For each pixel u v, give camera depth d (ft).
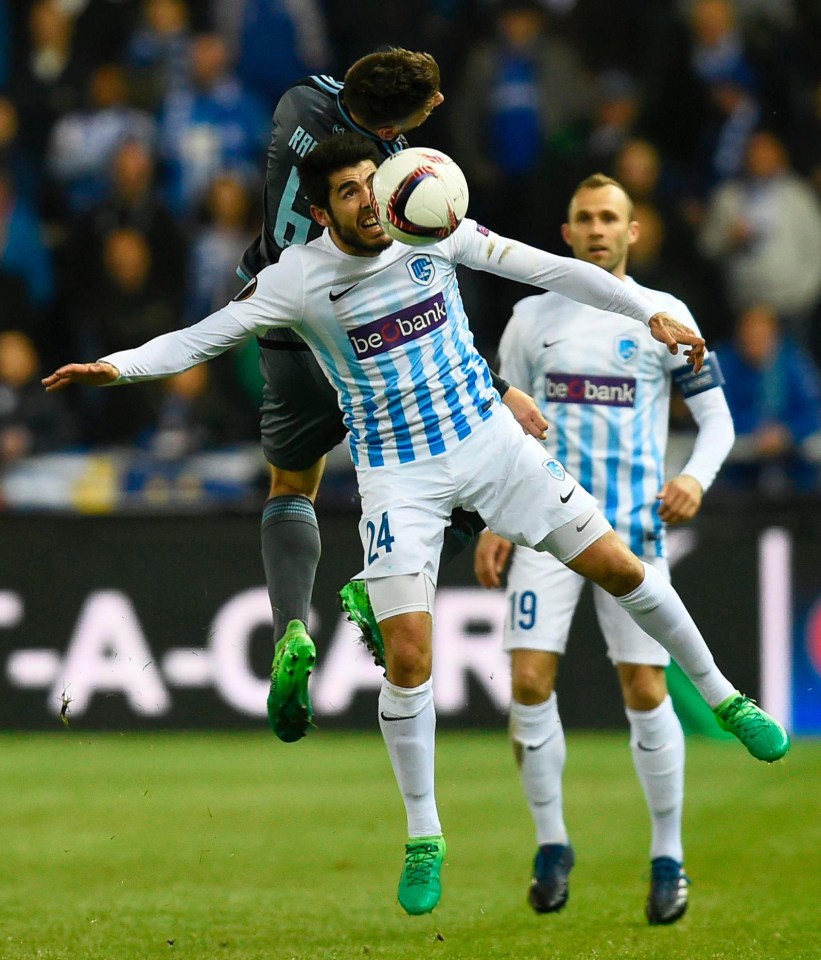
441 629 98.32
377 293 48.73
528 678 60.49
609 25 136.46
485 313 124.88
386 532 49.49
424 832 50.21
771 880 65.10
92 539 101.04
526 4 130.72
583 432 61.62
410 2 136.26
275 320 48.60
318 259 48.57
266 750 97.04
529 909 60.80
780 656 97.30
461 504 50.80
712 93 129.18
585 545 50.26
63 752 97.09
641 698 60.03
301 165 47.98
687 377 62.18
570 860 60.64
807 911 58.90
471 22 133.90
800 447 110.32
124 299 119.24
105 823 77.71
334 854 71.10
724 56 130.72
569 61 131.95
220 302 120.78
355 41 136.98
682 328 50.03
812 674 97.45
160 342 47.47
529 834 75.51
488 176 128.26
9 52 134.31
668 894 57.98
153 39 132.87
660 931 56.24
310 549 54.90
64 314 122.72
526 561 61.67
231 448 113.80
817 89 133.28
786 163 130.62
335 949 53.16
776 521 97.50
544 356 62.23
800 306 124.57
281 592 53.62
